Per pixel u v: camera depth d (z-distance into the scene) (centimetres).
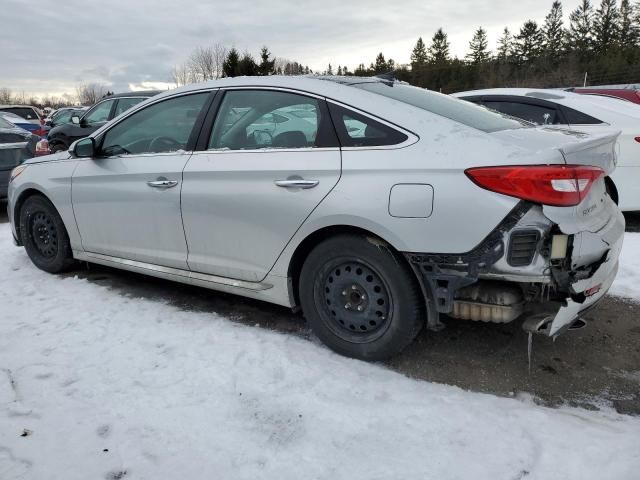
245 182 312
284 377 279
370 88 307
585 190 242
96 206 398
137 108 385
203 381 275
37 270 468
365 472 209
